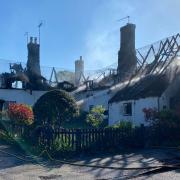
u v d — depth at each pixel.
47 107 18.91
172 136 18.94
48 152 15.09
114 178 11.22
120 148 16.89
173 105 25.98
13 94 40.34
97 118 25.44
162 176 11.58
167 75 28.62
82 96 40.69
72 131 15.94
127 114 29.33
